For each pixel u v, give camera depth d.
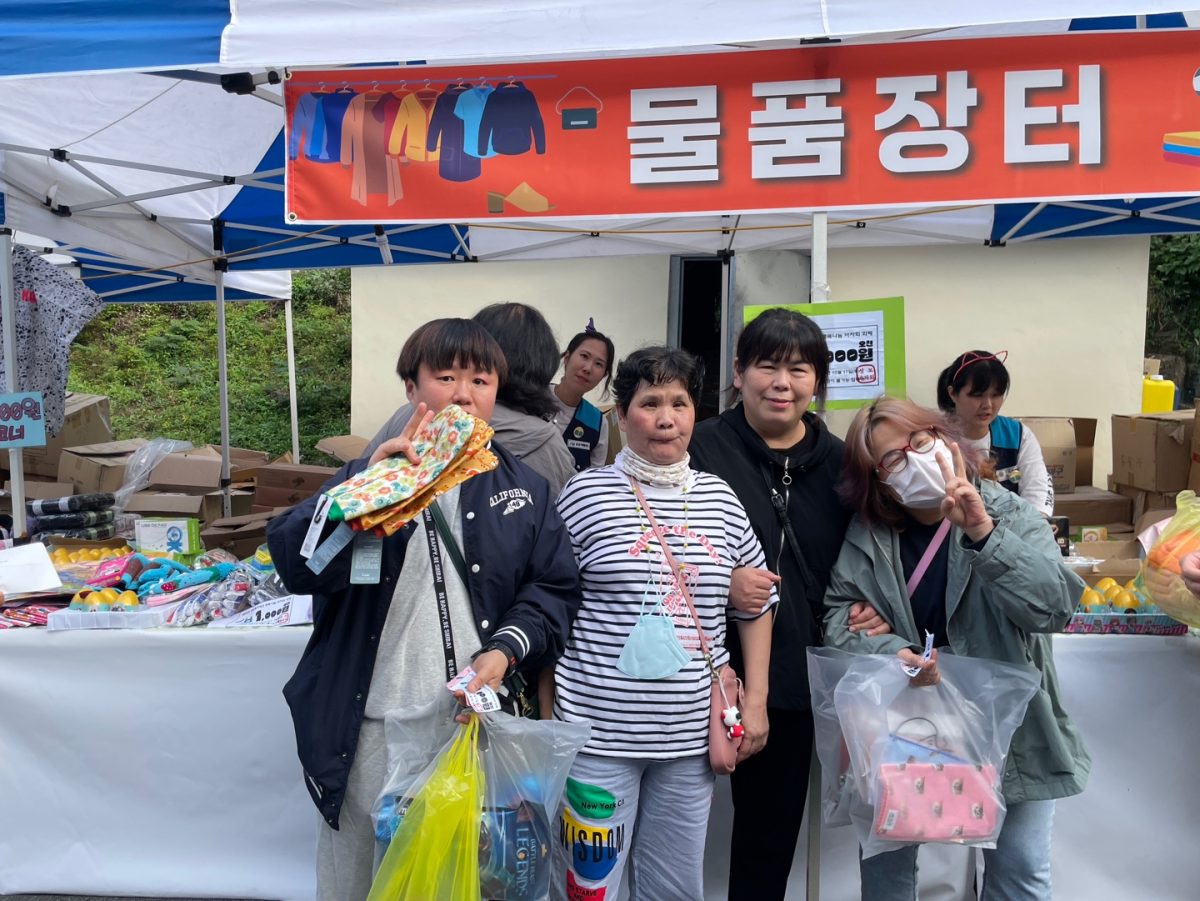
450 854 1.60
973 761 1.81
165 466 4.48
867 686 1.86
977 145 2.33
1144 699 2.30
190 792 2.54
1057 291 6.32
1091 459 5.08
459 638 1.75
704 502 1.94
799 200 2.40
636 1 2.19
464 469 1.64
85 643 2.51
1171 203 4.78
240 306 13.20
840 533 2.10
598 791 1.85
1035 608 1.79
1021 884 1.98
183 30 2.26
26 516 3.70
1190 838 2.31
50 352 3.63
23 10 2.28
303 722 1.76
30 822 2.55
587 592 1.91
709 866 2.41
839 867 2.41
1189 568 1.91
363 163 2.51
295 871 2.53
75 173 3.93
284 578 1.68
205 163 4.22
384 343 7.02
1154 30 2.26
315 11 2.25
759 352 2.04
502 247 5.68
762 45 2.88
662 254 6.19
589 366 3.88
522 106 2.47
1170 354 10.53
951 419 2.10
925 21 2.11
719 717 1.89
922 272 6.42
